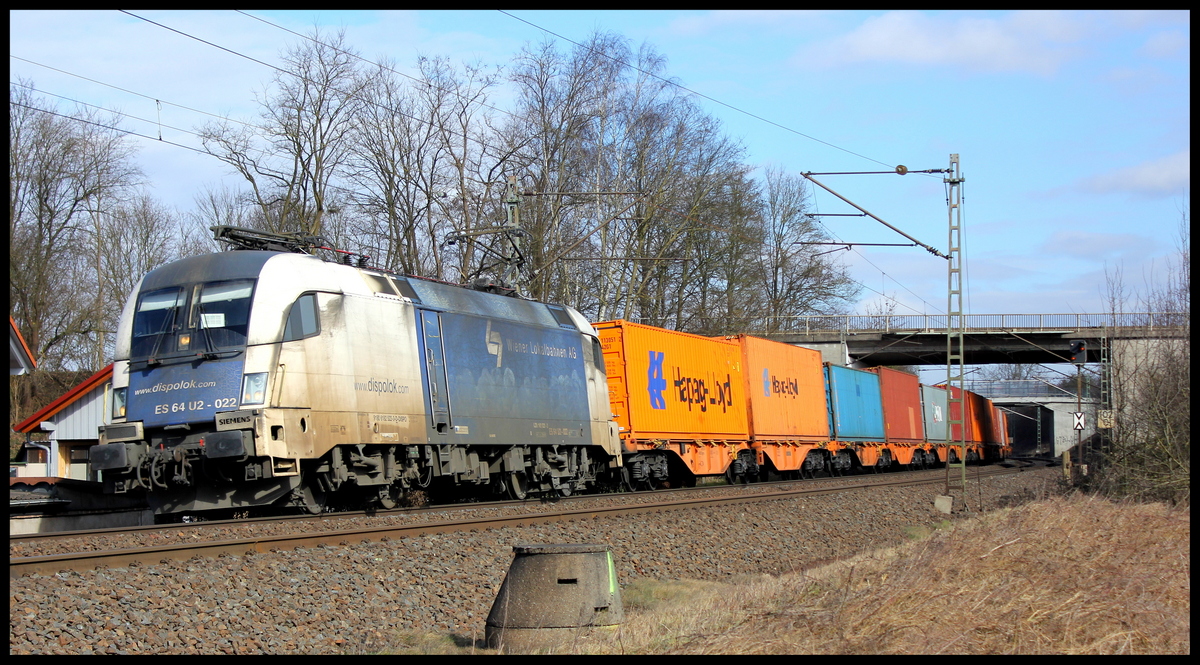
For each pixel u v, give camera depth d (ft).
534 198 115.85
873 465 126.52
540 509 55.31
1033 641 24.56
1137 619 26.94
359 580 32.99
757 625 26.32
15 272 121.60
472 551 40.11
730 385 91.25
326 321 46.62
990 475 122.83
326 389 46.01
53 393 126.41
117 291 150.10
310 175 115.24
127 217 156.04
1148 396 78.84
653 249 128.88
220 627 26.32
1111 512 54.95
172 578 29.68
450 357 54.75
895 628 24.82
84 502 60.64
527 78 117.70
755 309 153.48
